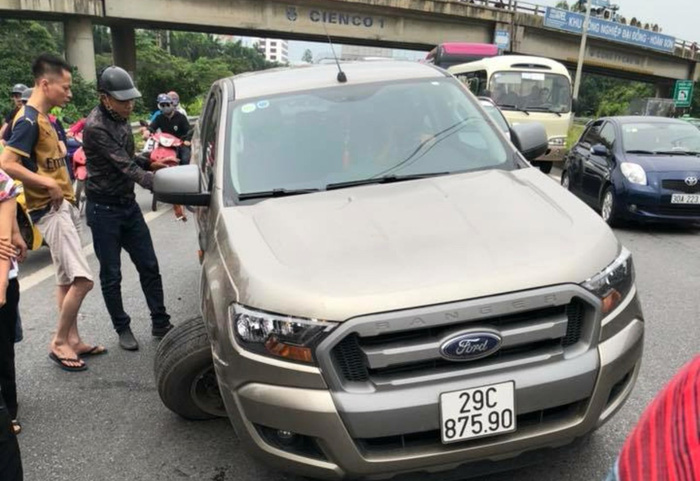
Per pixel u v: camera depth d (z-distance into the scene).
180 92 42.09
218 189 3.40
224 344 2.55
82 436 3.49
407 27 36.38
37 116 3.97
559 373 2.38
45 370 4.32
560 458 3.06
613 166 8.41
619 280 2.59
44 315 5.34
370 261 2.51
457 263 2.47
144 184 4.22
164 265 6.69
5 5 28.09
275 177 3.46
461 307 2.31
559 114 14.77
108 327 5.04
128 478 3.11
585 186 9.36
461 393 2.31
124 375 4.21
